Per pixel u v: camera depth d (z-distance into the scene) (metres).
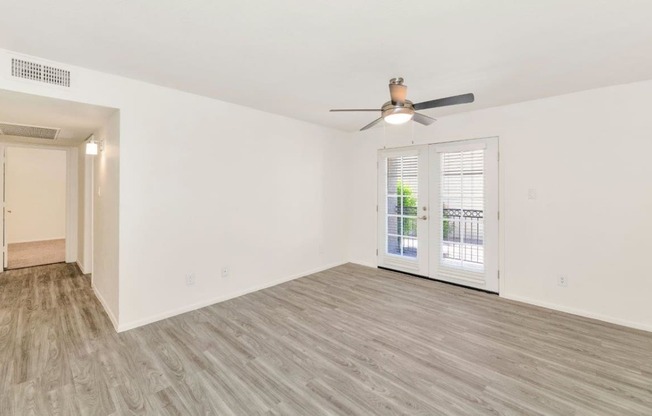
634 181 2.98
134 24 1.96
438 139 4.30
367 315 3.24
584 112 3.22
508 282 3.76
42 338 2.71
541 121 3.48
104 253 3.43
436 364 2.34
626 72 2.73
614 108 3.06
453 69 2.67
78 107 2.78
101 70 2.67
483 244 3.95
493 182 3.83
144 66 2.60
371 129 5.07
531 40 2.17
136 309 2.97
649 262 2.93
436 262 4.39
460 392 2.02
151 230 3.06
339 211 5.28
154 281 3.09
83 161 4.78
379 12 1.83
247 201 3.87
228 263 3.70
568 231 3.34
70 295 3.79
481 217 3.96
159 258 3.12
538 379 2.15
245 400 1.95
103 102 2.73
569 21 1.93
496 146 3.79
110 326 2.96
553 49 2.30
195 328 2.93
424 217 4.49
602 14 1.85
